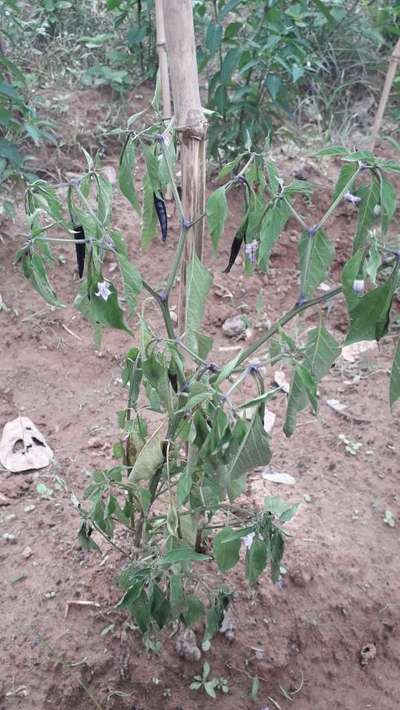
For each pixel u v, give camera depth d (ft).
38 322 9.98
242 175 4.53
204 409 4.31
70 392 9.19
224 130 11.55
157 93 5.18
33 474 7.93
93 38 14.37
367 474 8.21
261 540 4.67
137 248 10.91
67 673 6.21
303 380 4.19
